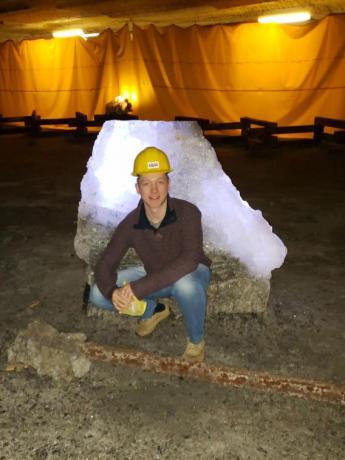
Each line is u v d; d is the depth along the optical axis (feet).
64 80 45.80
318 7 35.24
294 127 33.53
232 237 9.94
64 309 10.89
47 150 34.53
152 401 7.77
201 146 10.63
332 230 16.52
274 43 35.27
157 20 43.68
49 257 14.11
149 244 8.19
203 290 8.16
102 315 10.40
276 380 7.83
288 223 17.31
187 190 10.06
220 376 8.05
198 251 8.00
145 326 9.61
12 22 45.47
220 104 39.11
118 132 11.11
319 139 34.22
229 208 10.11
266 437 7.04
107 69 43.34
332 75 33.32
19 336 8.85
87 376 8.34
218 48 37.81
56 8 37.93
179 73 40.32
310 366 8.80
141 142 10.73
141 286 7.84
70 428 7.20
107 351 8.52
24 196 21.39
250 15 39.86
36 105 48.39
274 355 9.12
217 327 10.03
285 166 27.78
